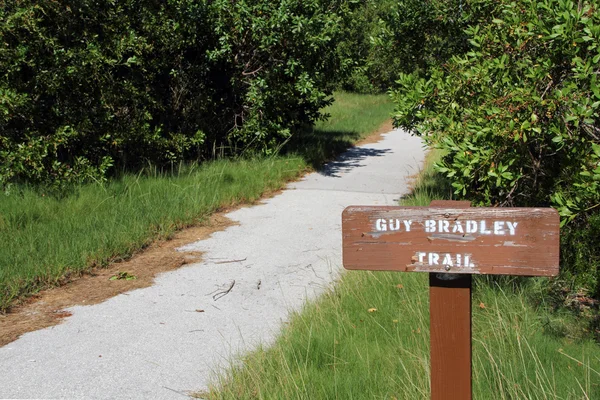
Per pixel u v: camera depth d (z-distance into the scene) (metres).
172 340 5.52
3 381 4.84
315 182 12.02
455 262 3.06
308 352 4.75
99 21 10.92
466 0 8.47
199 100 12.84
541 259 2.96
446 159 7.15
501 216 2.99
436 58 9.55
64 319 5.98
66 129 9.98
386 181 12.06
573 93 5.30
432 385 3.16
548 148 5.95
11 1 9.99
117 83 10.92
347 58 13.66
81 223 8.19
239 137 13.02
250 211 9.88
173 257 7.71
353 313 5.64
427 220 3.09
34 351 5.34
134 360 5.16
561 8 5.42
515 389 4.00
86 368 5.04
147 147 11.56
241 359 4.98
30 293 6.50
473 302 5.66
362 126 20.22
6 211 8.38
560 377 4.34
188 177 10.89
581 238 5.82
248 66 13.02
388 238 3.15
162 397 4.57
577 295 5.92
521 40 6.09
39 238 7.59
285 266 7.37
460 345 3.11
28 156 9.39
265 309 6.16
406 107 7.30
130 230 8.11
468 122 6.27
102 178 9.88
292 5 12.20
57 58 10.05
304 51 12.66
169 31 11.91
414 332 5.08
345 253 3.20
